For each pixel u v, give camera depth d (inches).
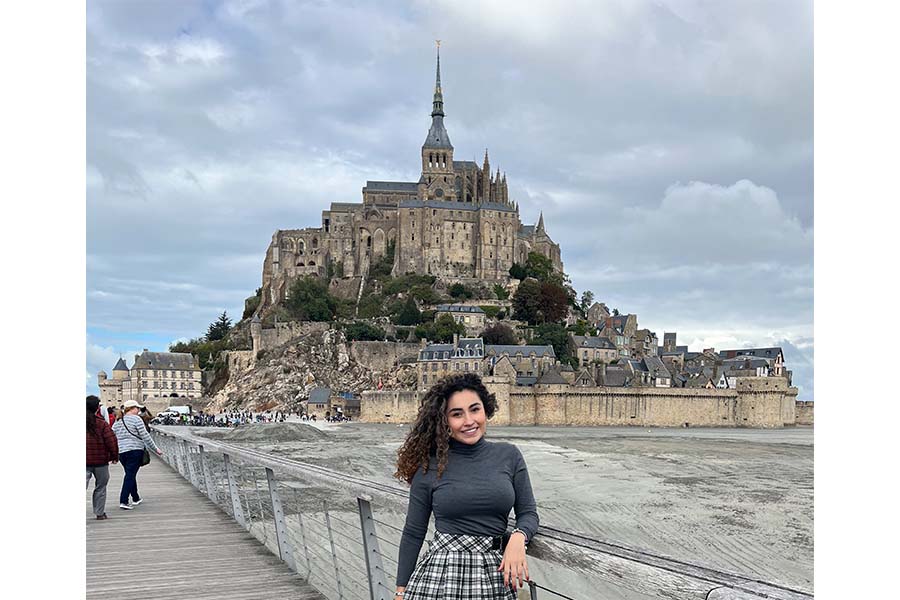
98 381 6471.5
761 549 1245.7
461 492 231.6
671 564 186.1
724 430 4822.8
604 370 5575.8
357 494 344.5
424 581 230.4
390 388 5762.8
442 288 6752.0
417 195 7677.2
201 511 754.8
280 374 6067.9
